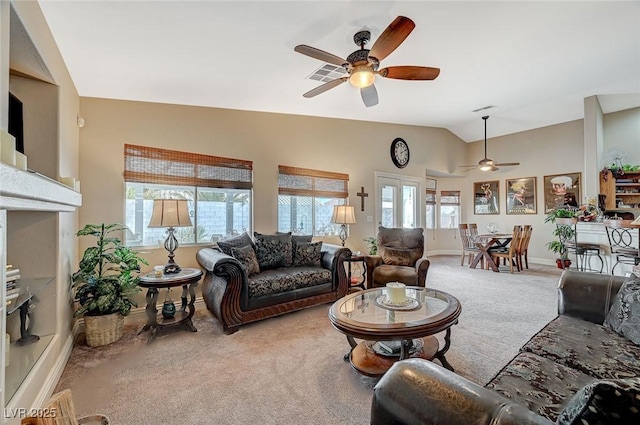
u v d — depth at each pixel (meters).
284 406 1.78
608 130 5.86
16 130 2.03
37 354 1.87
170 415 1.70
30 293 1.77
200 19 2.02
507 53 3.12
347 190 5.27
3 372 1.15
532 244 6.93
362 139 5.52
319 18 2.16
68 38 2.13
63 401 1.27
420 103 4.71
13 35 1.66
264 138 4.24
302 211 4.73
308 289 3.44
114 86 2.91
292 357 2.38
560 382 1.22
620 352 1.46
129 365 2.25
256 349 2.52
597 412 0.59
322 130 4.92
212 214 3.82
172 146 3.50
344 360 2.32
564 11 2.46
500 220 7.45
